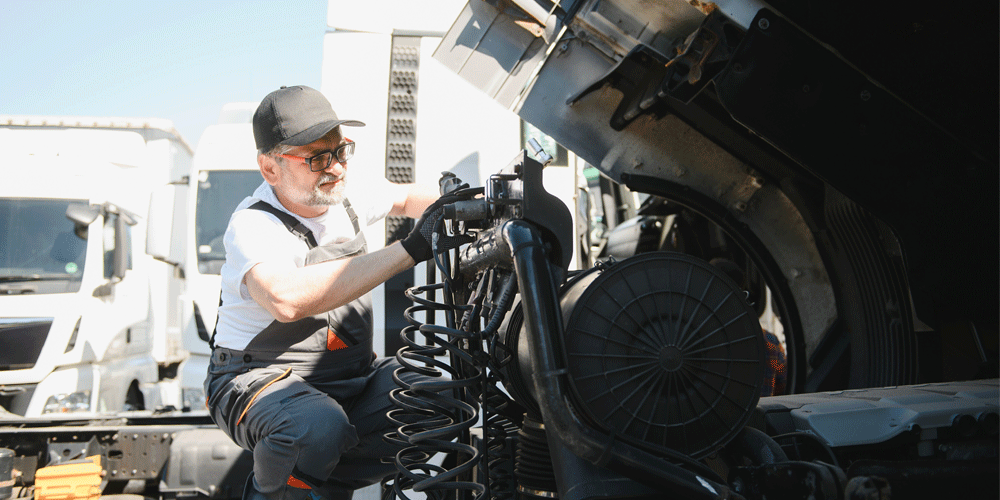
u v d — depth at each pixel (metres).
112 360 6.11
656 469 1.24
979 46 1.68
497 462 1.77
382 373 2.13
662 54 2.29
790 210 2.69
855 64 1.73
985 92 1.72
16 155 5.98
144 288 6.93
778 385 2.59
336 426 1.69
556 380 1.23
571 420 1.22
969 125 1.74
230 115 6.37
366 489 2.67
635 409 1.31
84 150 6.20
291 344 1.93
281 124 1.79
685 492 1.25
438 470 1.82
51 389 5.41
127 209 6.50
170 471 2.52
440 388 1.56
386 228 2.92
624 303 1.33
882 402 1.76
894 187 1.79
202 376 5.71
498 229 1.41
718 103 2.36
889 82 1.73
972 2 1.64
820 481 1.24
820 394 1.99
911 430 1.62
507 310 1.44
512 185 1.39
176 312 7.71
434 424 1.81
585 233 4.36
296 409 1.71
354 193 2.16
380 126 2.98
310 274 1.68
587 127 2.64
